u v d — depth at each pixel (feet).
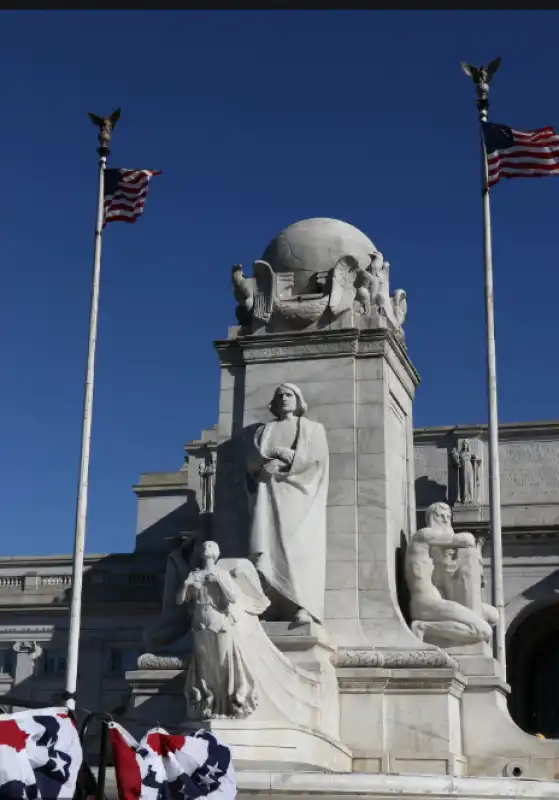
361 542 52.11
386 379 55.16
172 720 46.83
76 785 23.32
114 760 24.70
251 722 42.52
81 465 68.74
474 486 161.38
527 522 159.53
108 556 150.10
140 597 145.18
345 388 54.29
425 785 37.86
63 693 25.72
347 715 48.32
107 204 75.00
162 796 26.32
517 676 159.33
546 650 161.68
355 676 48.55
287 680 44.45
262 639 44.47
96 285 72.69
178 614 53.11
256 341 56.03
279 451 51.70
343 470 53.16
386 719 48.01
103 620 145.18
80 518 67.82
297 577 49.85
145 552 152.87
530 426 164.86
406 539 56.70
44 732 23.16
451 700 48.37
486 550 156.97
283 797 37.52
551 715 158.30
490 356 68.23
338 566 51.85
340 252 57.21
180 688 47.37
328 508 52.75
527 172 71.00
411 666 48.42
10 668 148.46
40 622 147.95
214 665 42.96
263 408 55.16
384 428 53.62
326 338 55.11
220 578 43.27
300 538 50.49
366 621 50.83
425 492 163.53
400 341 57.72
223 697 43.11
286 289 56.90
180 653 49.83
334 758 45.70
